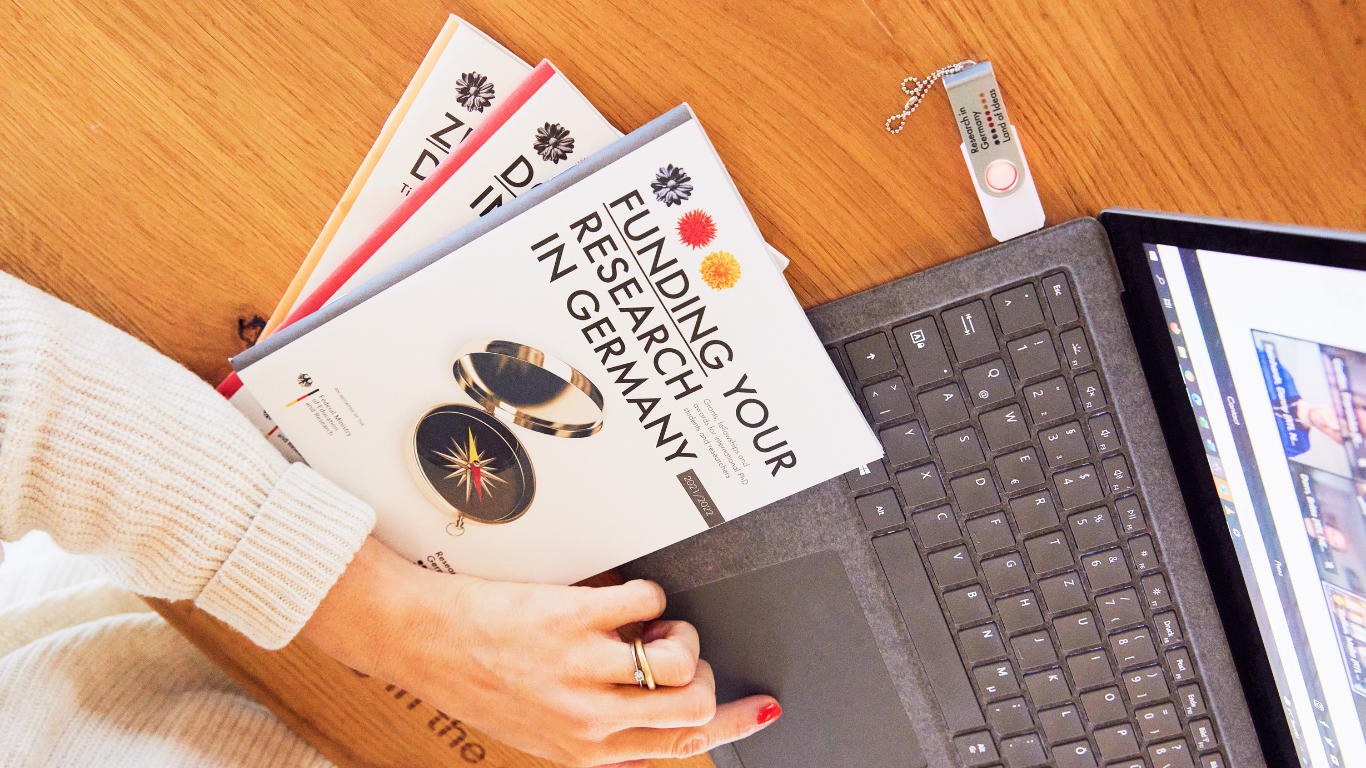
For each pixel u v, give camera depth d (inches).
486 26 19.0
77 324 17.8
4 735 19.1
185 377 18.6
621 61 19.1
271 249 20.1
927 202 19.6
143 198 19.7
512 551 20.6
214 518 17.8
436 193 18.8
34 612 23.7
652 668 19.9
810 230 19.9
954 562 21.0
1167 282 17.2
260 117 19.4
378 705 23.2
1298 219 18.9
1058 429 19.8
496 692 20.2
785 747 22.9
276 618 18.4
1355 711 16.1
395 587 19.6
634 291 18.6
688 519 20.4
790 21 18.8
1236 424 16.6
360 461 19.8
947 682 21.7
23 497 17.1
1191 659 20.8
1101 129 19.0
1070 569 20.6
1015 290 19.3
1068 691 21.3
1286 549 16.5
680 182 17.8
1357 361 13.0
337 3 18.9
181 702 21.7
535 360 19.1
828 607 21.7
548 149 18.6
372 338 18.8
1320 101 18.3
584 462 19.9
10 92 19.1
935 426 20.1
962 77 18.3
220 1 18.9
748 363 19.1
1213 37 18.3
